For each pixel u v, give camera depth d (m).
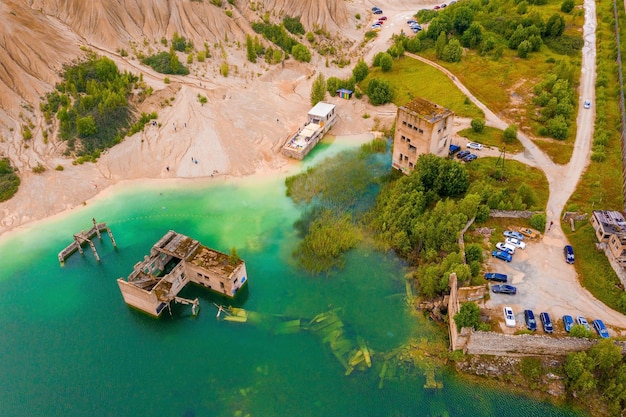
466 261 70.81
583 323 61.09
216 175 99.75
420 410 58.03
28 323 69.56
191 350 65.50
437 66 139.00
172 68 125.50
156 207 91.69
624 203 80.38
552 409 57.62
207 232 85.50
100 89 111.38
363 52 155.00
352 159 104.12
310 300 72.12
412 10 187.50
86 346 66.31
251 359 64.00
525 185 82.06
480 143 101.75
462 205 77.94
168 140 106.12
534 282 68.44
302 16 162.75
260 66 139.12
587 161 93.56
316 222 85.12
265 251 81.19
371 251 79.94
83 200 93.19
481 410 57.84
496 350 61.56
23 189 92.75
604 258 70.50
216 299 73.19
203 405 58.97
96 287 75.38
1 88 104.50
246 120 114.31
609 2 162.12
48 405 59.44
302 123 116.50
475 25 144.50
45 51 114.31
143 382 61.69
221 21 146.38
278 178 99.31
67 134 103.06
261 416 57.69
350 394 59.72
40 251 81.81
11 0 120.12
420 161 88.19
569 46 137.88
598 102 110.25
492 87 124.00
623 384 55.47
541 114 109.19
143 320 70.00
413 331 66.94
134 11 137.25
